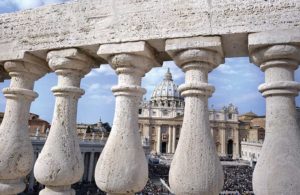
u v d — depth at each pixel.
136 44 4.53
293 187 3.35
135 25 4.64
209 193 3.73
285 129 3.60
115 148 4.17
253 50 4.12
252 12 4.10
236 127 119.81
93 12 4.98
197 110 4.05
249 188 43.59
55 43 5.11
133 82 4.57
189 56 4.23
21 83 5.44
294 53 3.81
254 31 4.03
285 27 3.90
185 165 3.80
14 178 5.02
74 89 4.88
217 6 4.29
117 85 4.52
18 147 5.00
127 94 4.43
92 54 5.19
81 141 41.16
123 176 4.04
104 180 4.08
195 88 4.09
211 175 3.75
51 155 4.52
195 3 4.40
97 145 42.31
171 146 118.19
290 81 3.74
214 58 4.29
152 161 85.00
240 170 72.75
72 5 5.18
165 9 4.54
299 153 3.48
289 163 3.44
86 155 40.75
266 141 3.67
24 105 5.33
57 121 4.77
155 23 4.54
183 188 3.75
